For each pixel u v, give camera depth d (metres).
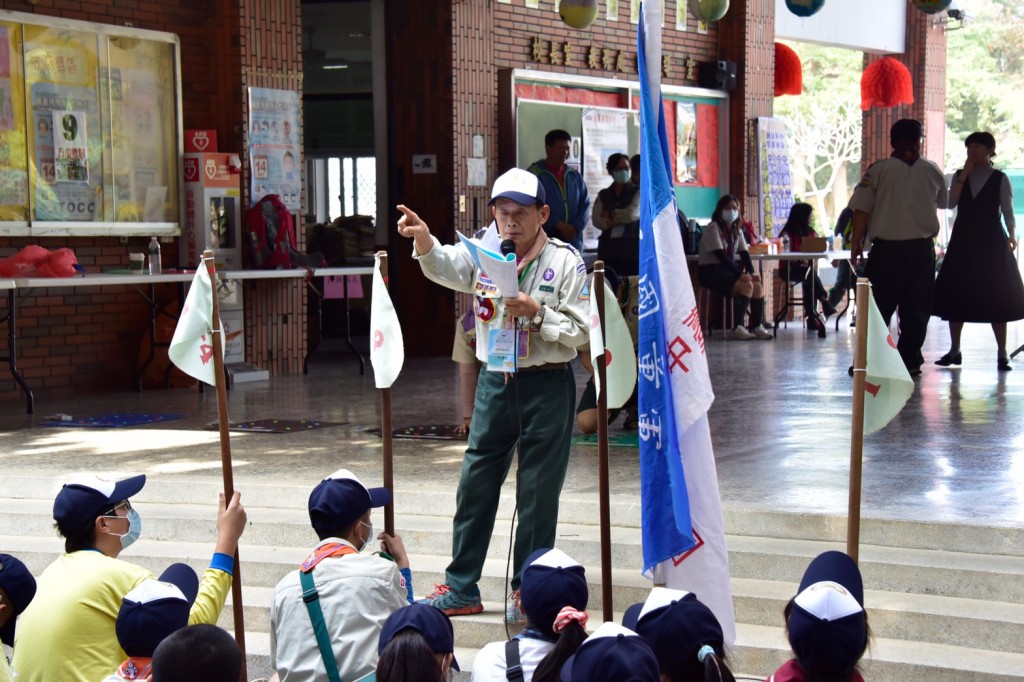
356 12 15.30
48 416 10.05
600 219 13.45
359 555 4.35
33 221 10.98
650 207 4.77
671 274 4.74
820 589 3.43
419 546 6.61
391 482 5.07
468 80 14.33
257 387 11.79
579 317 5.57
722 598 4.72
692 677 3.32
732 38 18.39
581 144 15.70
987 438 8.31
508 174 5.63
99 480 4.66
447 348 14.37
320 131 15.69
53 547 6.98
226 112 12.43
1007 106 42.12
